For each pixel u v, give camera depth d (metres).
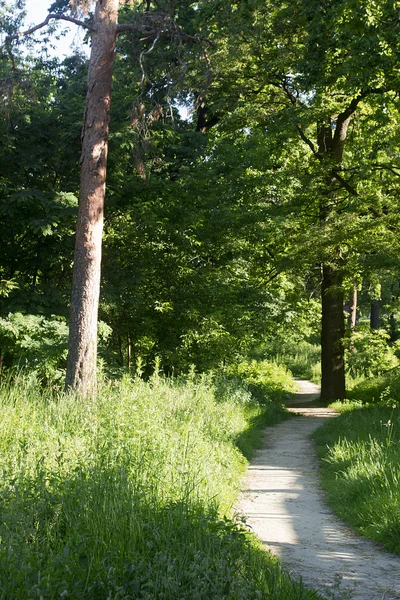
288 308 28.64
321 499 9.88
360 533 7.95
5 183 18.47
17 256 19.89
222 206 23.45
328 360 28.81
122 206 21.53
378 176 26.17
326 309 28.91
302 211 27.25
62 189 20.55
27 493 6.05
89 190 16.05
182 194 22.84
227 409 16.34
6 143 18.52
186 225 22.38
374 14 15.93
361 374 37.47
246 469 12.16
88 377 15.69
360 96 24.88
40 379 16.75
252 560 5.59
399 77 18.55
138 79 18.17
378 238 24.23
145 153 18.78
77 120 19.45
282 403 27.62
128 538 5.59
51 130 19.59
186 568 4.92
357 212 24.47
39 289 19.30
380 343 30.92
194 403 14.59
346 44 16.67
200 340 22.59
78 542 5.23
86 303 15.91
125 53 22.02
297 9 21.98
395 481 8.80
